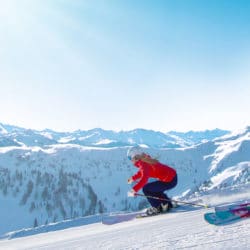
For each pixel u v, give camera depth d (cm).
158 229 399
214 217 358
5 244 663
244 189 862
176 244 286
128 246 320
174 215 574
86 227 727
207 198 789
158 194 671
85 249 355
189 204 664
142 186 673
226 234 288
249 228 294
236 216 353
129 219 683
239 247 236
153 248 287
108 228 591
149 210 673
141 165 679
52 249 408
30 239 680
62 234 670
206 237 291
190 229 349
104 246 349
